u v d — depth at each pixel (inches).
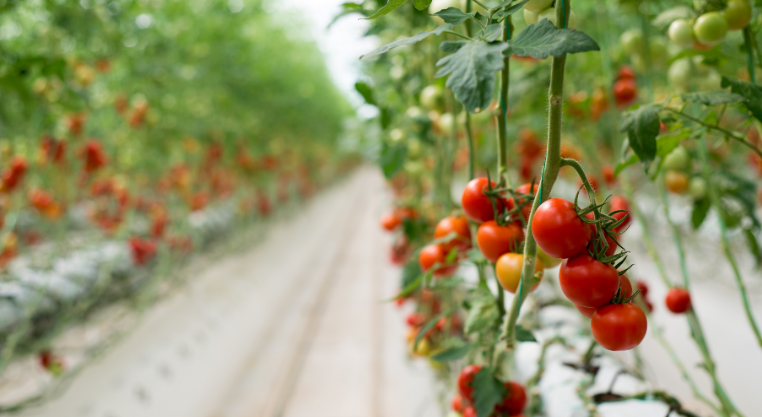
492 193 25.5
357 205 356.2
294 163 301.1
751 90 25.2
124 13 91.7
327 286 145.4
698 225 43.5
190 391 85.5
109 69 90.8
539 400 36.5
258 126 203.0
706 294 87.5
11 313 70.4
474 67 16.5
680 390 65.5
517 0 19.5
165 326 102.0
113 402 75.4
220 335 106.3
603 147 85.5
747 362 67.6
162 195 151.4
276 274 155.9
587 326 47.9
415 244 72.9
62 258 84.7
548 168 19.1
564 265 19.7
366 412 80.7
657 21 34.7
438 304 68.7
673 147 30.7
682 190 41.4
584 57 58.8
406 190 93.5
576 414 34.3
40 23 78.3
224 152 152.9
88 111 76.7
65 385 73.9
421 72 60.9
